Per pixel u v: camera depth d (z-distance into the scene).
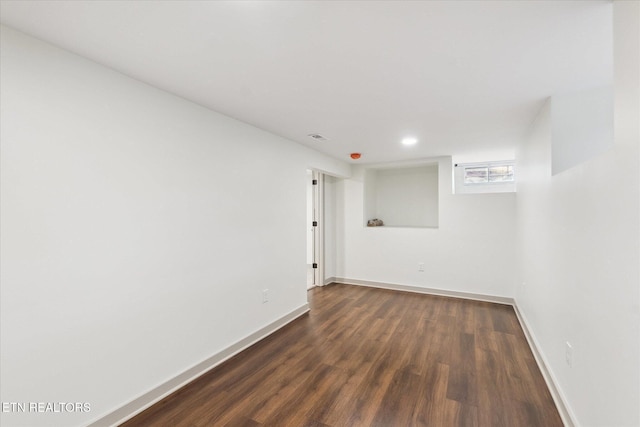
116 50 1.57
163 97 2.08
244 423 1.83
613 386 1.28
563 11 1.24
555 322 2.12
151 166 2.00
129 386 1.87
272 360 2.60
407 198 5.68
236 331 2.73
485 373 2.38
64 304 1.57
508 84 1.97
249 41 1.48
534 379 2.30
